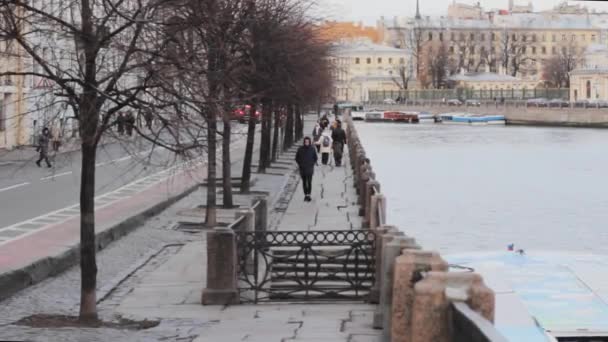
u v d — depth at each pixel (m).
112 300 22.22
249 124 46.16
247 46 31.61
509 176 85.25
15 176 54.19
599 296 16.78
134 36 19.19
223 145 40.56
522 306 15.53
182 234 34.00
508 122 191.12
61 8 21.39
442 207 63.75
